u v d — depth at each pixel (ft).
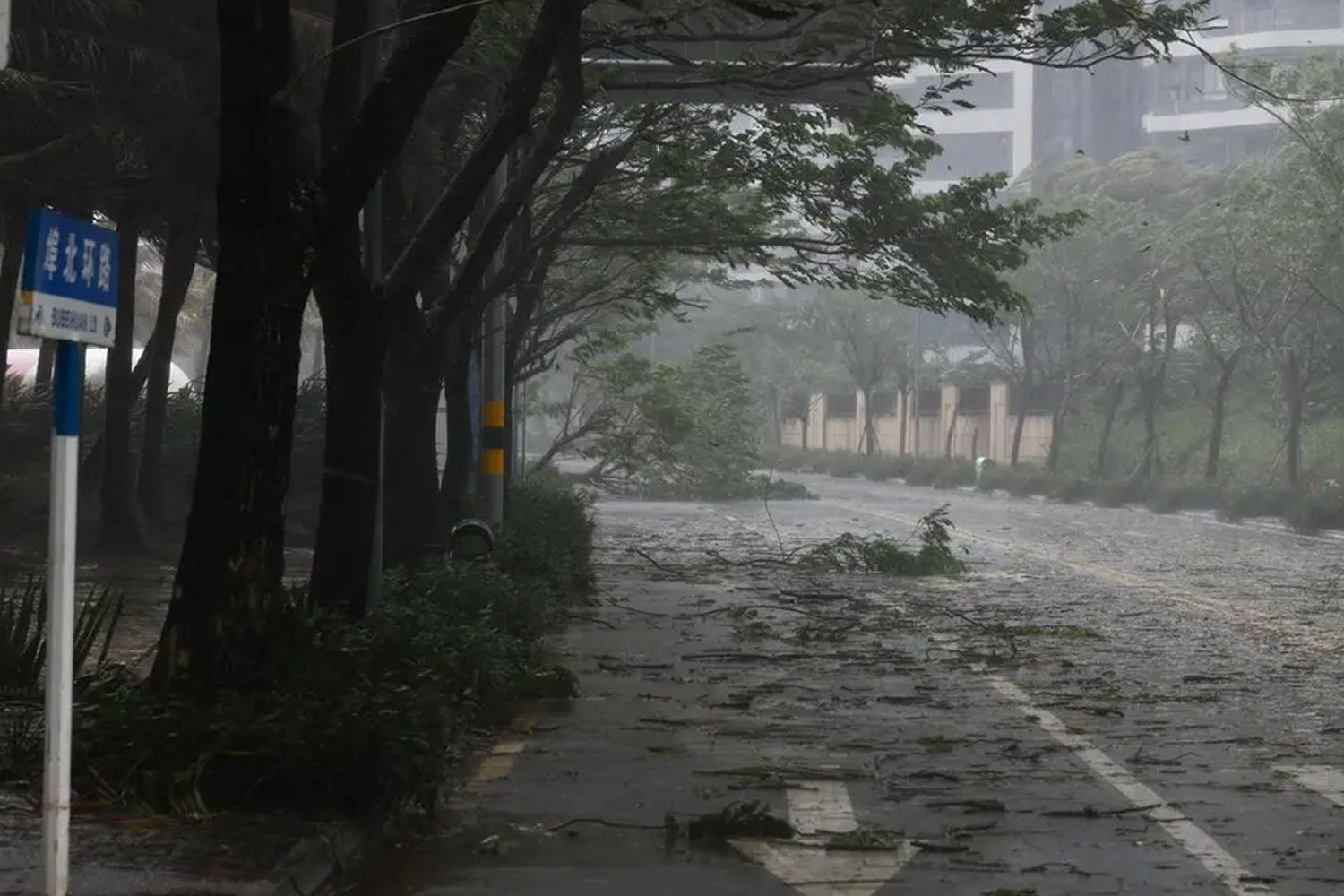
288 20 37.91
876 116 73.72
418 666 41.04
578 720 47.75
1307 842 33.17
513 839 33.04
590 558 101.81
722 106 85.97
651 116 76.28
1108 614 80.43
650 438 164.66
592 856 31.63
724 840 32.96
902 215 86.33
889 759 42.09
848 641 68.44
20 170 76.84
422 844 32.53
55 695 23.13
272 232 36.70
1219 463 223.92
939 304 90.22
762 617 76.89
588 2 44.98
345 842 30.60
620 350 146.61
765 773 39.96
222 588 36.70
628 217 89.66
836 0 55.36
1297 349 200.03
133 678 38.81
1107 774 40.27
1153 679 57.57
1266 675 58.80
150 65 79.71
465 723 44.52
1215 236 195.72
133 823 30.12
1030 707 51.06
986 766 41.19
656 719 47.85
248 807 31.63
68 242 23.18
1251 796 37.86
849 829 34.12
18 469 117.39
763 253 92.99
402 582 57.82
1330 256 174.60
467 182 45.88
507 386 100.48
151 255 187.21
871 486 282.15
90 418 131.95
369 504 48.16
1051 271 241.35
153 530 107.34
